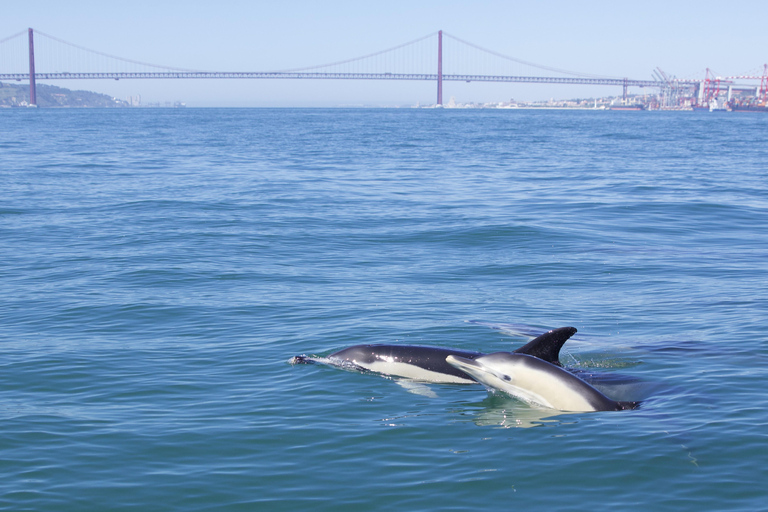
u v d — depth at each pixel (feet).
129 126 348.38
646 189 99.55
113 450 22.65
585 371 29.96
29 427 24.27
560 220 72.43
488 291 44.27
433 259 54.49
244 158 155.22
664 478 20.74
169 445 23.04
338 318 37.91
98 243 59.93
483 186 103.60
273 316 38.50
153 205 81.82
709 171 128.77
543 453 22.48
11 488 20.21
